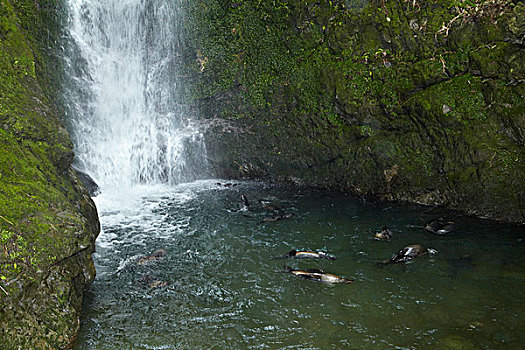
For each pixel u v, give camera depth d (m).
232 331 4.86
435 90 8.46
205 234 7.62
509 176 7.66
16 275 4.06
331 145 10.23
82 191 6.37
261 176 11.30
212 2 10.68
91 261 5.96
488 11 7.54
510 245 6.80
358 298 5.46
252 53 10.77
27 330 4.08
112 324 4.99
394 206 8.88
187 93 11.42
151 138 11.30
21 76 6.30
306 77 10.27
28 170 5.09
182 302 5.47
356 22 9.34
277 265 6.41
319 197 9.68
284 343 4.63
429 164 8.83
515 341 4.53
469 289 5.59
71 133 9.88
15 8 8.76
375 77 9.26
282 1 10.23
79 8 10.24
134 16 11.22
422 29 8.49
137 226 7.98
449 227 7.48
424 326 4.85
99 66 10.64
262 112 11.05
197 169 11.50
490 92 7.85
